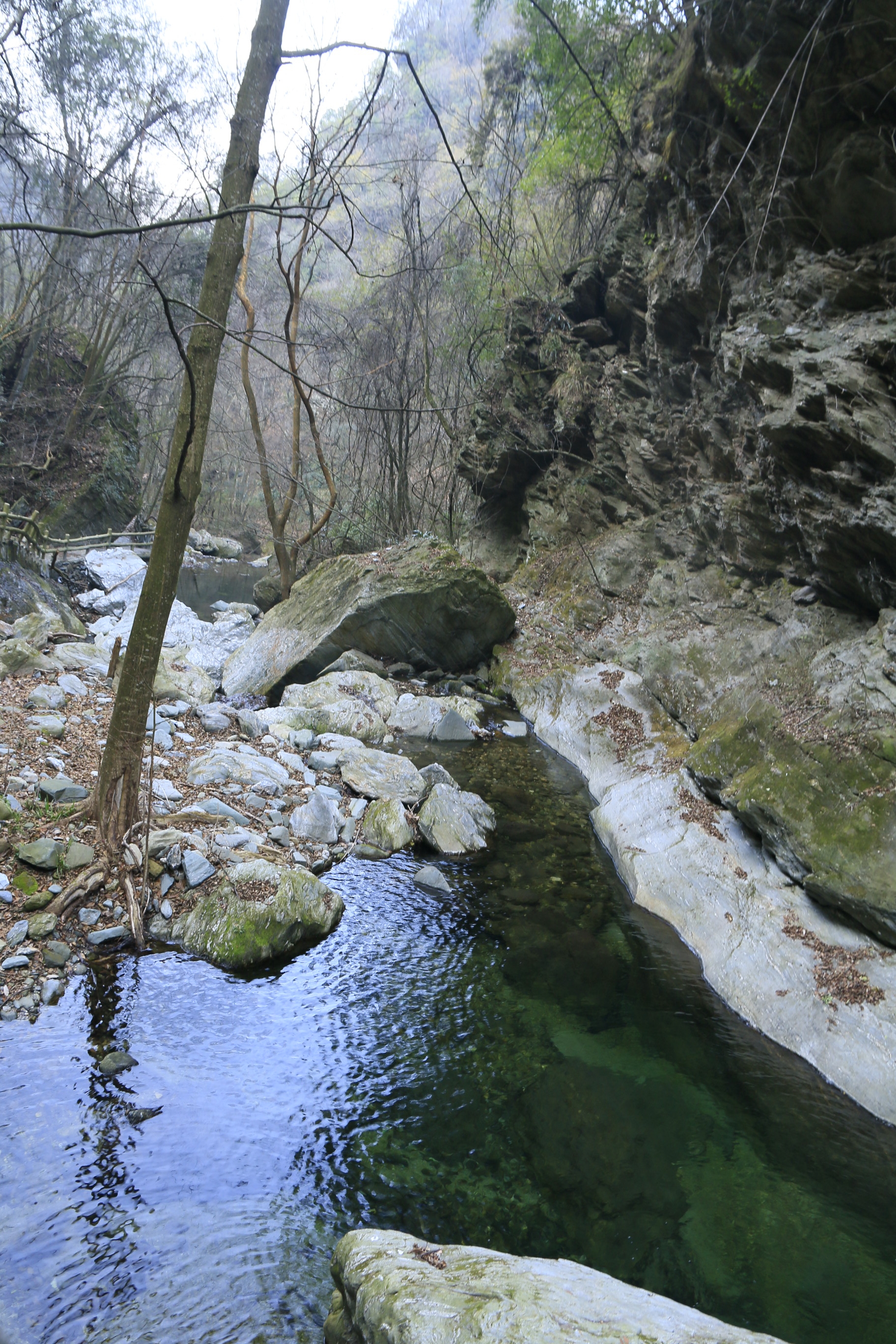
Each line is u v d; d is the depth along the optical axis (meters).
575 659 11.34
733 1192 3.54
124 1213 3.10
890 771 5.37
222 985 4.66
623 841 6.85
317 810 6.63
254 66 4.75
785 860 5.75
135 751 5.23
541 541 14.82
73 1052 3.94
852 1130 3.99
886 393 6.15
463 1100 3.99
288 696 10.08
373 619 11.27
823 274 6.97
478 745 9.65
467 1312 2.09
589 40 10.86
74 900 4.88
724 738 7.14
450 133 19.36
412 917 5.68
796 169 7.03
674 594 10.55
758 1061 4.48
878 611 6.84
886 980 4.72
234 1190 3.29
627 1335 2.05
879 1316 2.95
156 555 5.01
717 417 9.44
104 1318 2.68
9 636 9.23
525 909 5.95
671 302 10.16
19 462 15.52
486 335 16.47
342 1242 2.83
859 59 6.00
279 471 9.65
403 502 18.70
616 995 5.00
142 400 27.25
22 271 14.20
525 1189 3.46
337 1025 4.46
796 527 7.81
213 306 4.80
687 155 8.70
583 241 15.37
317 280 21.12
